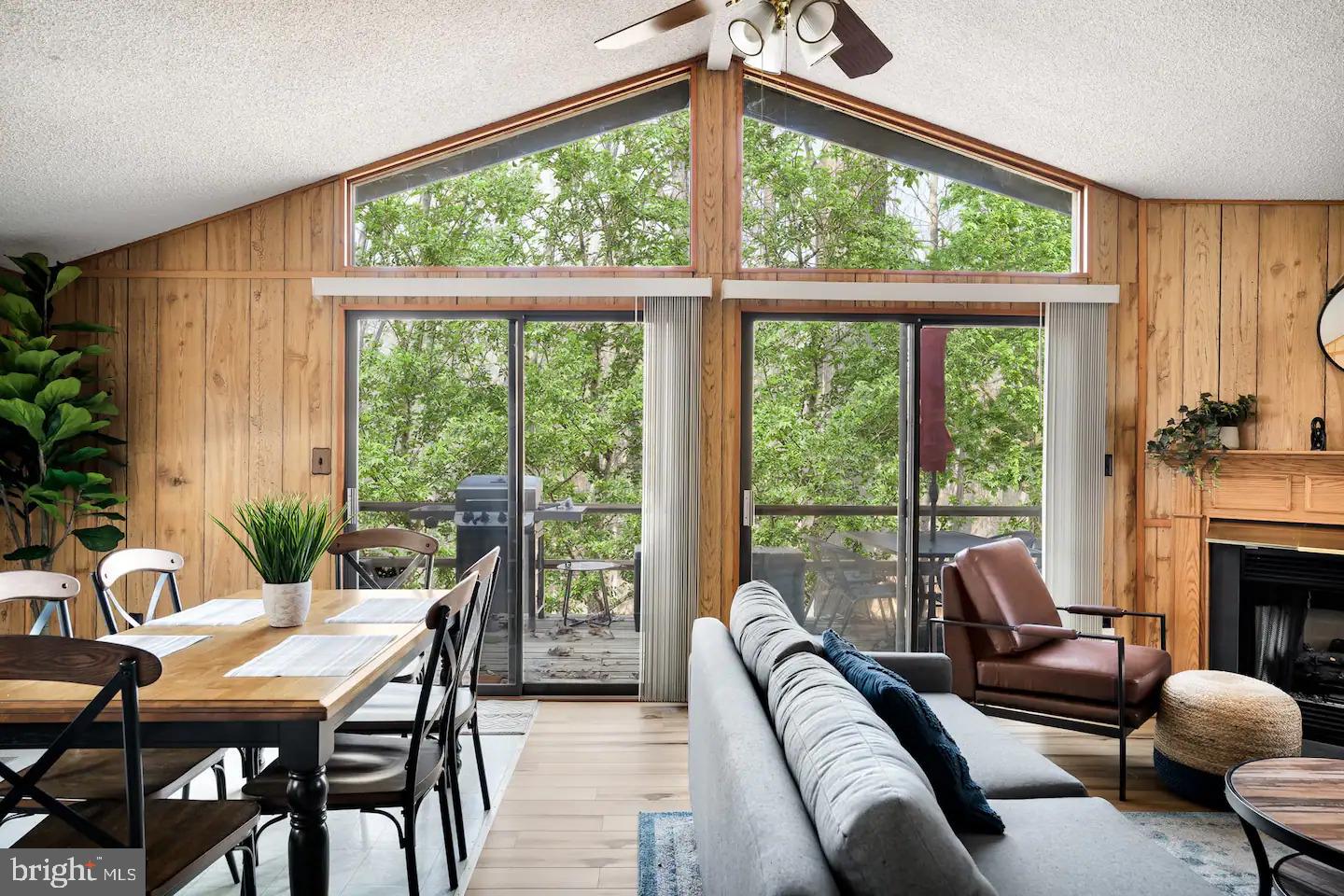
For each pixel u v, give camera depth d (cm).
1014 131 415
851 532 437
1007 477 439
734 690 189
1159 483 431
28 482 388
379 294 415
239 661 207
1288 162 386
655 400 420
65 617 252
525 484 435
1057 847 175
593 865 254
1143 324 432
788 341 436
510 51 363
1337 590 368
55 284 394
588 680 435
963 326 439
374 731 245
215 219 423
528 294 415
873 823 115
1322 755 360
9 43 270
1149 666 320
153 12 274
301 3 289
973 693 331
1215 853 261
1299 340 418
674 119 439
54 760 146
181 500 421
